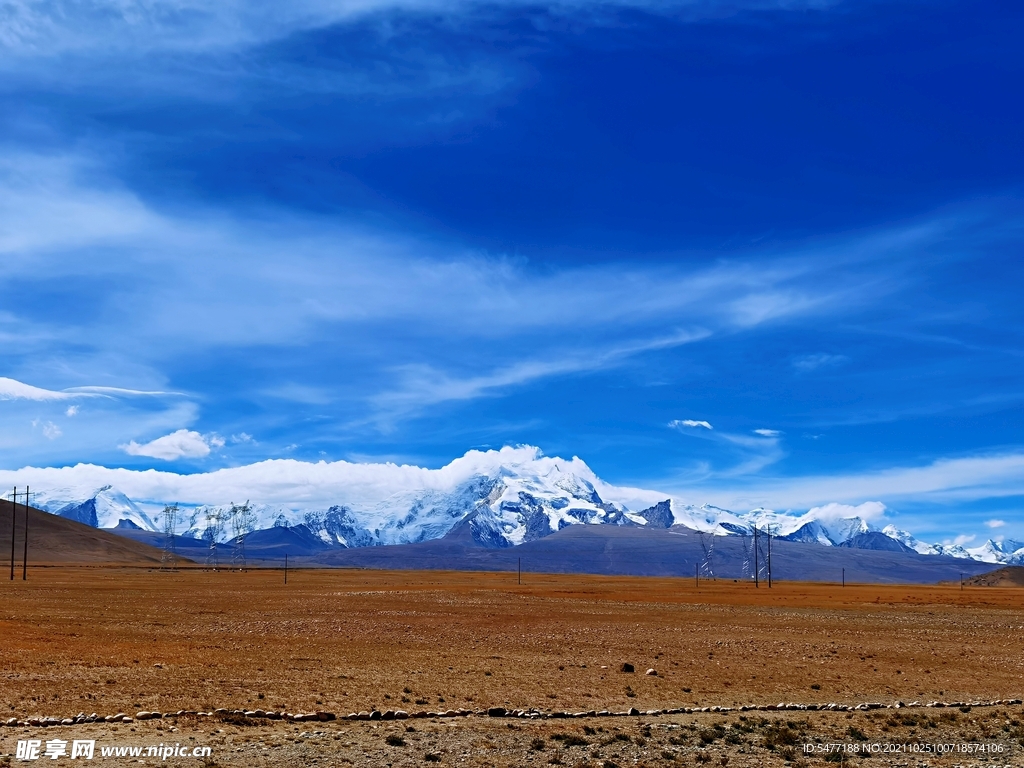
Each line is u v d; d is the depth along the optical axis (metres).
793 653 72.56
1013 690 56.12
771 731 39.72
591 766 32.88
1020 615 129.00
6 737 33.34
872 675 60.81
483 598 143.00
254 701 43.12
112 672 50.34
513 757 33.91
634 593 178.00
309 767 31.34
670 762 34.28
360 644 72.50
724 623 103.12
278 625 88.12
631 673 58.38
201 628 82.94
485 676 54.81
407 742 35.53
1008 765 35.25
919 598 187.00
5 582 178.62
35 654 56.16
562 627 92.94
